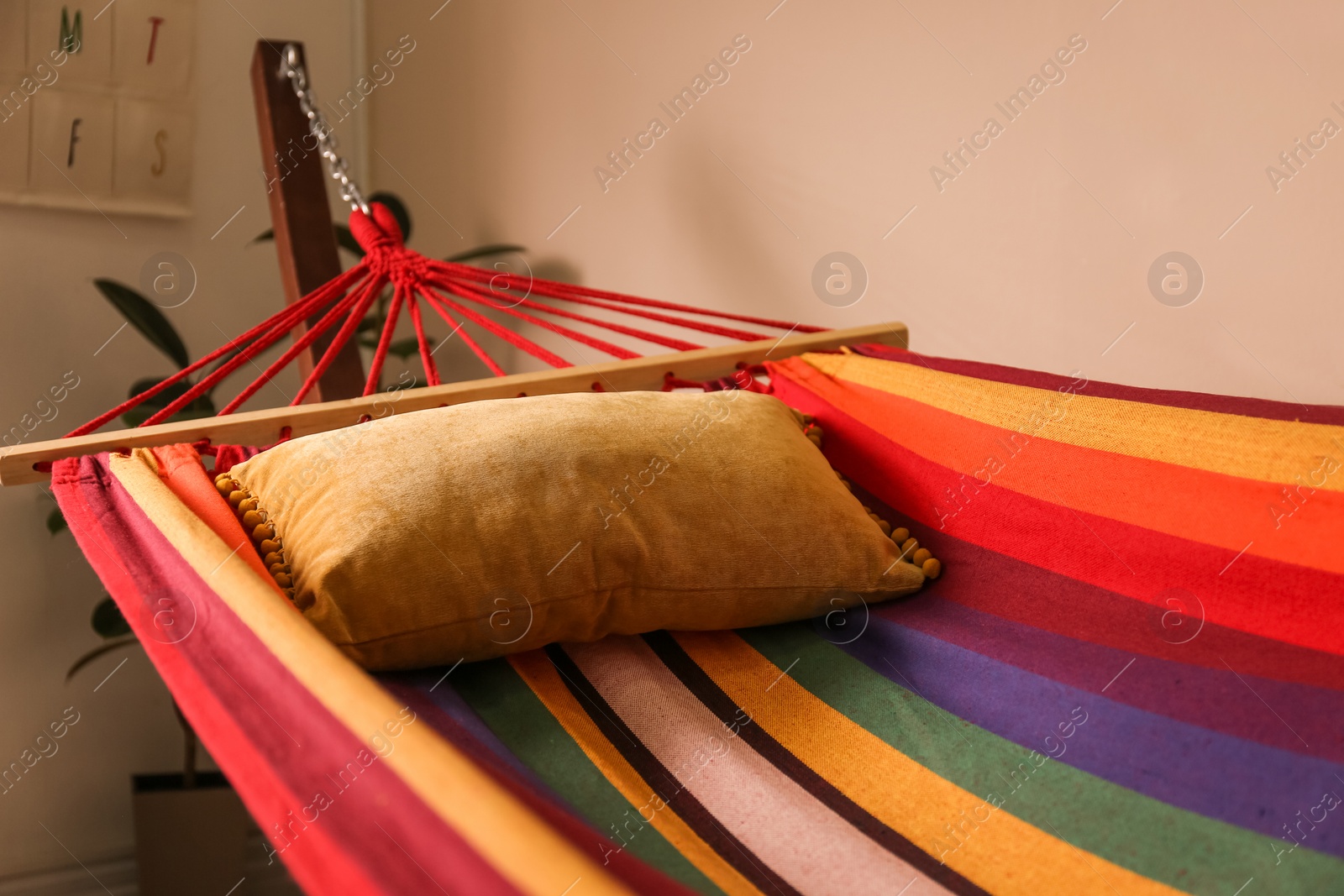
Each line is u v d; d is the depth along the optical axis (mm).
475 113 2715
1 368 2332
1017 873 670
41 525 2322
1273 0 1222
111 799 2406
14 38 2287
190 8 2531
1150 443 940
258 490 945
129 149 2467
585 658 941
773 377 1394
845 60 1797
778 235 1966
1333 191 1188
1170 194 1357
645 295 2285
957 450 1107
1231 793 670
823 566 973
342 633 794
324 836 498
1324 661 727
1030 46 1506
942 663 923
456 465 889
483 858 414
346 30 2969
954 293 1671
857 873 682
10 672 2297
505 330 1468
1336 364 1206
